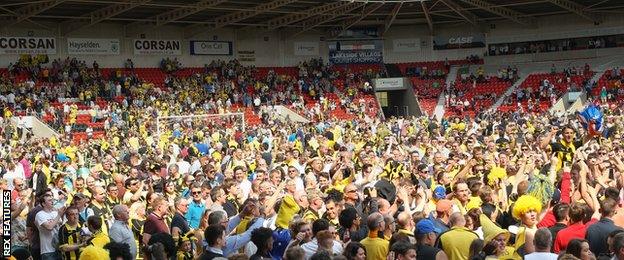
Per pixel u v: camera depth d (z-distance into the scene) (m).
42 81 72.00
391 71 90.12
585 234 14.16
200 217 19.08
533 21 88.25
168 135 51.88
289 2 74.88
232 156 31.12
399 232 14.15
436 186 19.80
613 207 14.16
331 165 26.88
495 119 66.44
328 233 13.77
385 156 29.42
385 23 89.00
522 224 14.27
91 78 73.50
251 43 87.50
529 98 83.12
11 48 73.06
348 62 90.12
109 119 65.25
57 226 17.48
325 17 84.88
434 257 13.53
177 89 77.94
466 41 90.81
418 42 91.50
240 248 15.24
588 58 86.25
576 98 80.81
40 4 67.38
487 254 13.66
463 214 15.79
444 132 53.22
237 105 79.25
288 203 16.97
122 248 13.95
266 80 84.69
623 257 12.23
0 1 64.75
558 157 22.67
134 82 75.69
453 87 86.75
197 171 25.44
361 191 22.11
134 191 20.08
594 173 21.23
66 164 33.94
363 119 75.62
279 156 29.94
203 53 84.56
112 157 35.91
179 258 14.91
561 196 17.80
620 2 82.06
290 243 14.53
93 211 18.92
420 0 73.25
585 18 86.00
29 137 58.00
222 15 79.69
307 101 84.12
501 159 23.59
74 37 76.69
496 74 88.44
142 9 74.12
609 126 44.72
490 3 82.00
